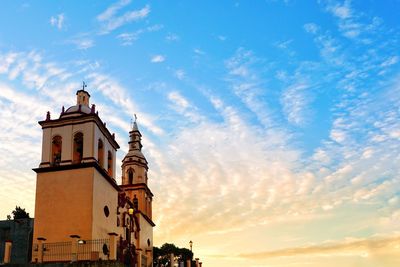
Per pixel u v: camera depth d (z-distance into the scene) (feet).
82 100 132.46
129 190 180.65
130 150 191.93
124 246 126.72
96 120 121.80
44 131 122.93
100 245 107.04
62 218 112.06
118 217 136.77
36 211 114.01
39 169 117.70
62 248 105.50
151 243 183.42
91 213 111.34
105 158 126.82
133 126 197.06
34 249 109.91
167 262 238.07
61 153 119.55
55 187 115.75
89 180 114.73
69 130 121.39
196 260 186.09
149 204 187.62
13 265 91.86
